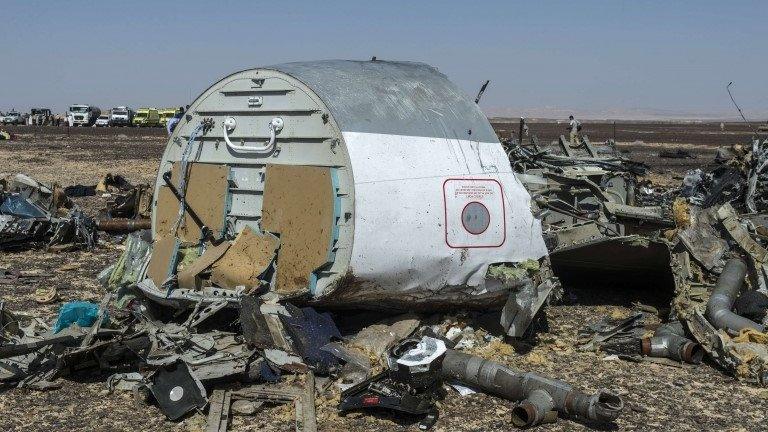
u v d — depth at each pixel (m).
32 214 13.44
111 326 7.25
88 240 13.51
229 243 7.97
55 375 6.94
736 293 8.45
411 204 7.32
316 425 6.01
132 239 8.63
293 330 6.96
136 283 8.11
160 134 69.62
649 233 9.64
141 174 28.34
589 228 9.48
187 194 8.35
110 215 15.48
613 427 6.27
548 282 8.02
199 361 6.46
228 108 8.15
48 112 98.56
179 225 8.37
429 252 7.40
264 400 6.39
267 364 6.75
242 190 7.98
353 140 7.25
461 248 7.57
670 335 8.06
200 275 7.82
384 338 7.39
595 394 6.27
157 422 6.11
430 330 7.64
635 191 11.62
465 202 7.63
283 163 7.67
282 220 7.57
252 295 7.44
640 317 8.73
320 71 7.80
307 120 7.52
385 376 6.45
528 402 6.21
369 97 7.63
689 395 7.03
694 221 9.29
